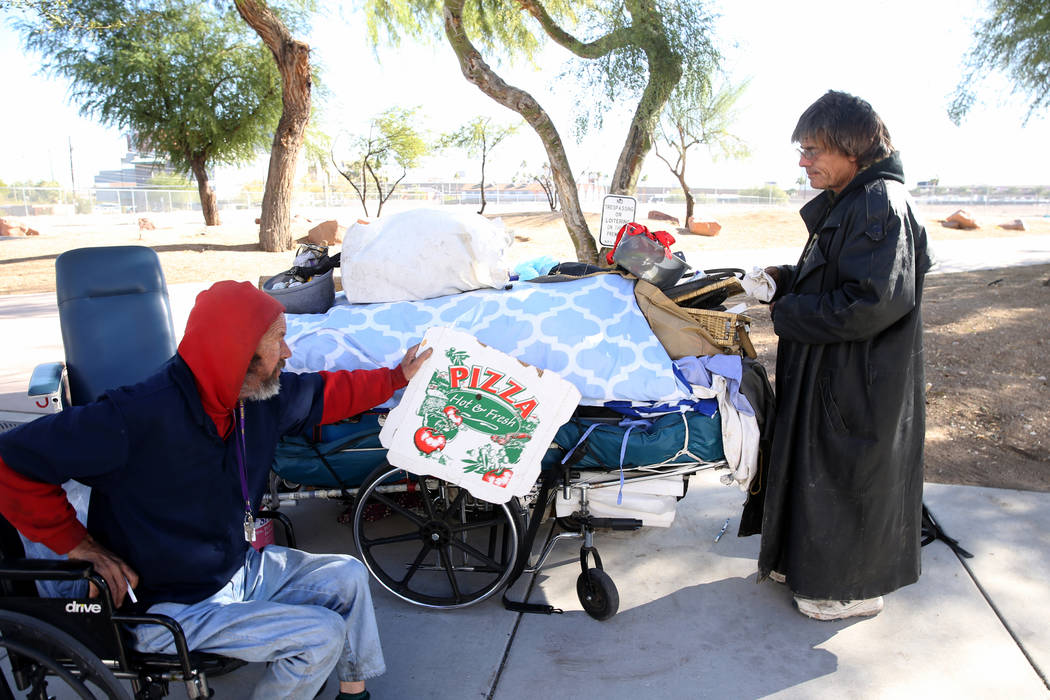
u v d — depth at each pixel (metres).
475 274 3.54
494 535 3.32
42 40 20.84
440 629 3.09
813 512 2.93
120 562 2.13
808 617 3.13
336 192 42.75
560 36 8.76
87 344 3.63
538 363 3.14
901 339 2.79
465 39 7.76
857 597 3.00
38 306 11.06
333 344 3.24
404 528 3.92
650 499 3.20
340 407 2.69
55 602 2.12
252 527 2.36
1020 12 10.95
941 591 3.29
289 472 3.21
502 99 8.00
